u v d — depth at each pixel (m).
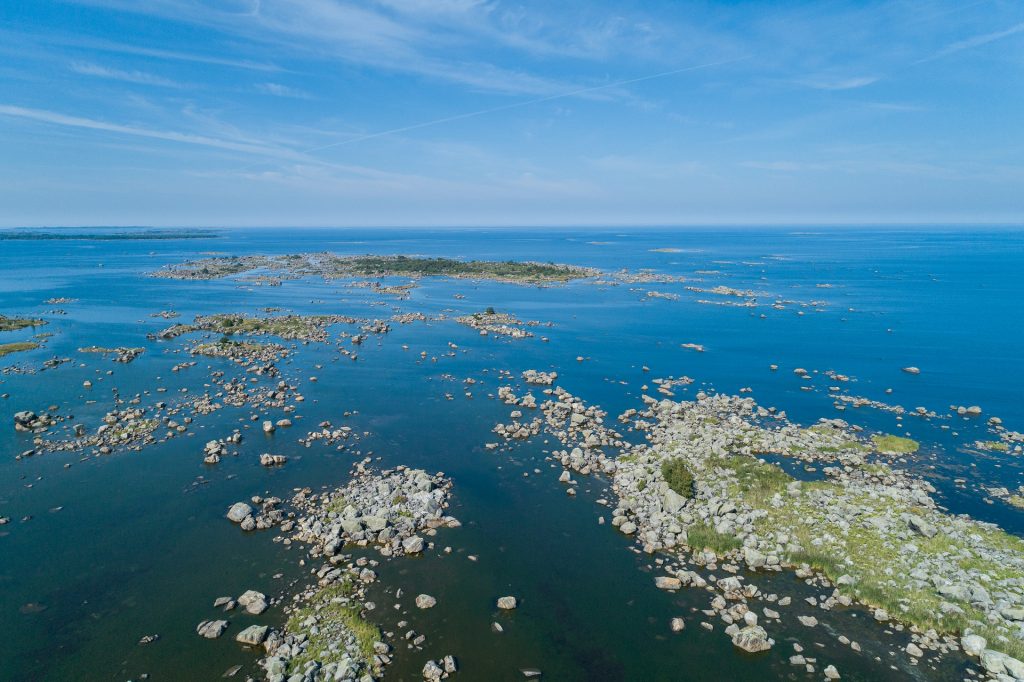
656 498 41.28
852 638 28.02
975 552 33.84
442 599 30.42
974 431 56.19
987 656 25.94
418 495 40.84
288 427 54.78
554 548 35.62
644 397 65.19
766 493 41.78
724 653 27.05
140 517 38.16
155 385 66.62
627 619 29.33
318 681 24.56
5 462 46.03
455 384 69.81
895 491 41.81
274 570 32.62
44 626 27.94
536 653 26.83
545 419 58.28
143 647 26.62
